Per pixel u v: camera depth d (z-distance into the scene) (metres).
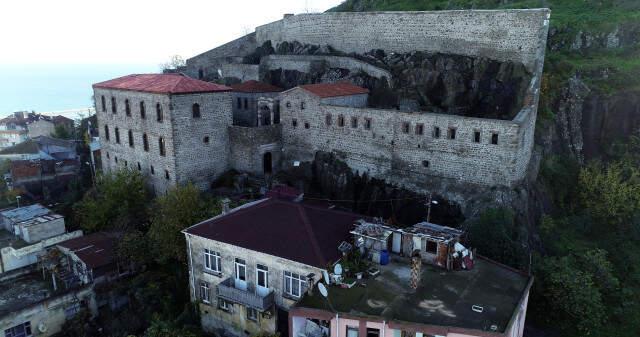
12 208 60.47
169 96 47.25
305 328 25.19
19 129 105.62
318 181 52.19
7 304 39.31
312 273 27.25
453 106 51.16
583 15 64.31
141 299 38.25
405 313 22.97
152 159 52.44
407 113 44.81
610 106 51.09
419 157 44.97
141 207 50.12
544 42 47.59
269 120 61.34
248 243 30.25
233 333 32.66
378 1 90.25
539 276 34.38
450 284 25.97
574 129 50.88
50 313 38.25
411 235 28.83
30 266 45.66
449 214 42.69
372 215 46.81
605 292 36.00
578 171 48.53
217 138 52.66
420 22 57.84
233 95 63.97
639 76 52.53
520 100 46.88
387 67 57.62
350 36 66.12
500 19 50.31
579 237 43.22
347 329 23.23
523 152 41.69
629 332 33.22
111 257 41.84
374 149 47.78
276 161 55.38
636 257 40.81
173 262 42.38
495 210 38.44
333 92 52.28
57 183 71.12
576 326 32.97
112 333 37.31
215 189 51.06
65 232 50.41
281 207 33.50
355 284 25.81
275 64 70.75
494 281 26.48
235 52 85.25
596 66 54.34
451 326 21.64
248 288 30.86
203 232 32.28
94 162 71.75
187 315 34.25
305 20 72.38
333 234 30.25
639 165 47.69
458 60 53.78
